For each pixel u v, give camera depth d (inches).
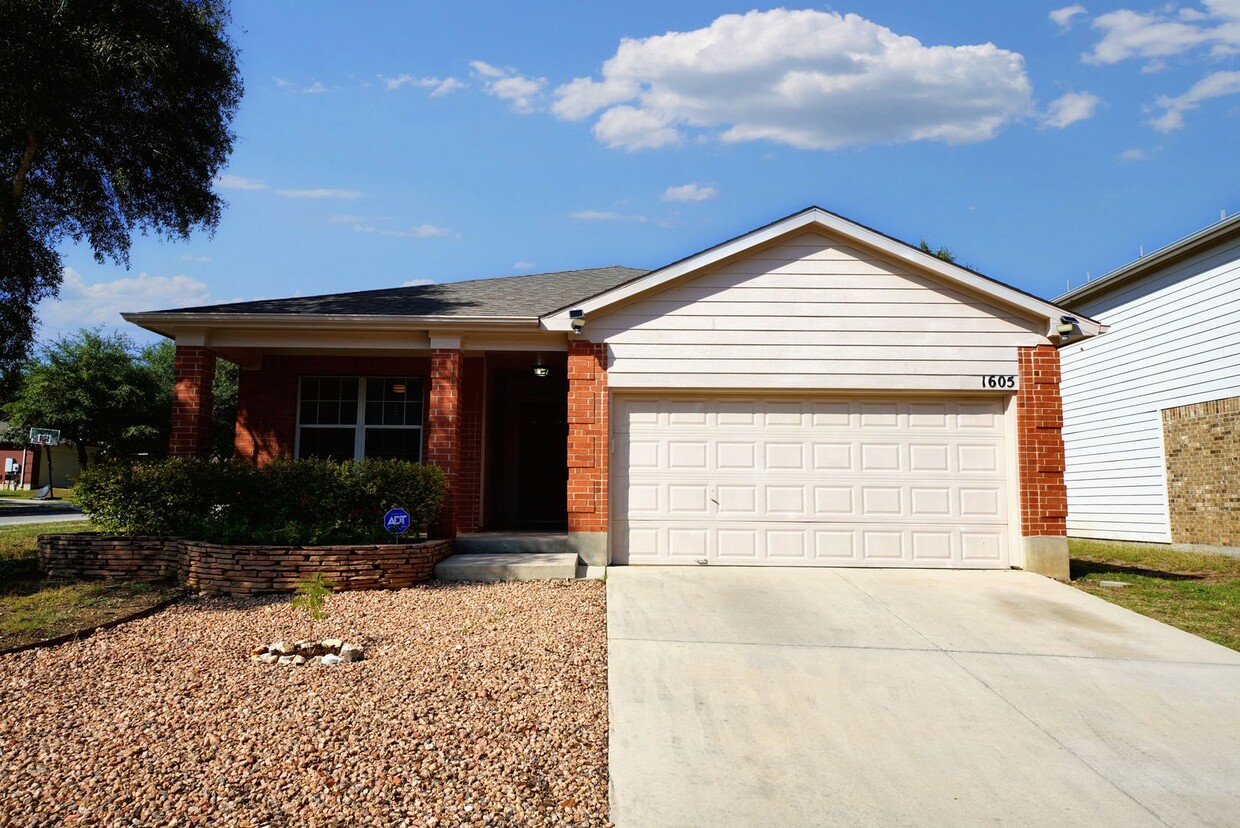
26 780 166.4
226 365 1472.7
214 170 584.1
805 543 422.6
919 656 272.1
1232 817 172.7
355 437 534.3
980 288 415.8
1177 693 243.8
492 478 567.8
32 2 416.8
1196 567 471.8
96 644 271.1
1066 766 195.3
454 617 310.3
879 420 429.1
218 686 225.9
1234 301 533.3
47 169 538.9
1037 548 410.3
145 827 149.0
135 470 403.2
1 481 1932.8
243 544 371.9
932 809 173.0
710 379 425.1
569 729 203.8
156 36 484.1
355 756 180.1
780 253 430.6
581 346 429.1
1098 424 685.3
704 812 168.4
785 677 249.0
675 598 343.3
